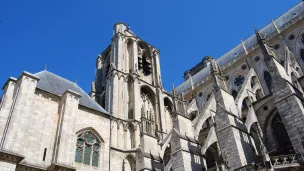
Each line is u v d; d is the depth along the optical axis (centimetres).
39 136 3509
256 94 5078
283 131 3762
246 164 3056
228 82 6931
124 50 6675
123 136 5016
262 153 2725
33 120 3556
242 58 6862
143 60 7225
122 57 6444
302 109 2875
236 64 6969
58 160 3312
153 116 6153
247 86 4909
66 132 3606
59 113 3866
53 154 3444
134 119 5288
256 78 5309
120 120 5159
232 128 3297
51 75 4753
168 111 6694
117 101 5481
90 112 4366
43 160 3378
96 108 4638
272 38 6341
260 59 6425
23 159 3136
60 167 3266
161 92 6594
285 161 2691
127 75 6153
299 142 2745
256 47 6606
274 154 3506
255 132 3888
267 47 3719
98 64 7538
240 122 3578
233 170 3019
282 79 3142
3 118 3256
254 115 4025
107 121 4541
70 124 3728
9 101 3444
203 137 4903
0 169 2836
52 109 3853
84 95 4875
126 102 5669
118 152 4647
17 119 3234
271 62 3447
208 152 4416
